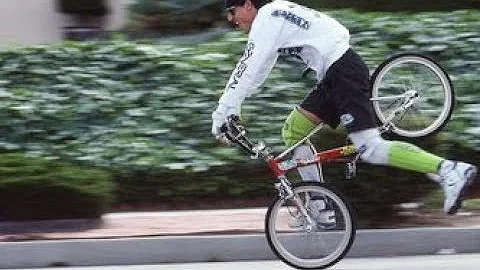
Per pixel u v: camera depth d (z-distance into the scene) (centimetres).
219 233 1617
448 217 1683
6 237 1636
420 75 1489
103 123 2061
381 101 1475
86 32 2475
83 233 1656
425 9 2355
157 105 2084
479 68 2152
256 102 2062
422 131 1493
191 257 1572
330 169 1609
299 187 1437
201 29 2400
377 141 1425
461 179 1412
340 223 1440
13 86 2136
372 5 2362
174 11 2391
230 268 1512
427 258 1553
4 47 2258
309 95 1473
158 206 1959
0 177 1703
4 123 2041
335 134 1595
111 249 1571
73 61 2178
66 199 1712
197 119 2047
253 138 2000
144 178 1959
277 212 1447
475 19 2269
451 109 1495
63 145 2014
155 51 2189
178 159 1969
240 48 2212
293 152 1474
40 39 2519
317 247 1446
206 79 2128
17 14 2547
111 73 2155
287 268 1502
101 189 1730
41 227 1712
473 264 1493
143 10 2405
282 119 2038
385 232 1577
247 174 1955
